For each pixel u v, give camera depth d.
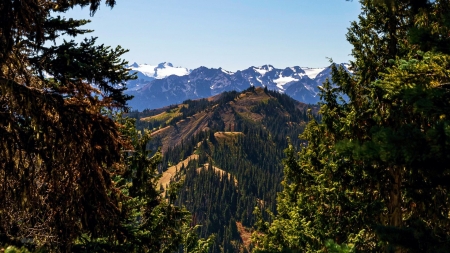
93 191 7.12
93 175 7.05
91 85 7.41
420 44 6.18
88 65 6.82
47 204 7.14
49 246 7.29
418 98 5.79
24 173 6.50
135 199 11.70
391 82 7.08
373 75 11.99
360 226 12.54
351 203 12.69
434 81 6.70
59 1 7.31
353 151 5.81
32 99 6.34
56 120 6.69
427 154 5.20
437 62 6.72
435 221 10.74
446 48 5.90
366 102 12.38
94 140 7.00
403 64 6.89
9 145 6.25
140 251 12.21
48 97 6.55
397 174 11.90
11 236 7.12
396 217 11.99
